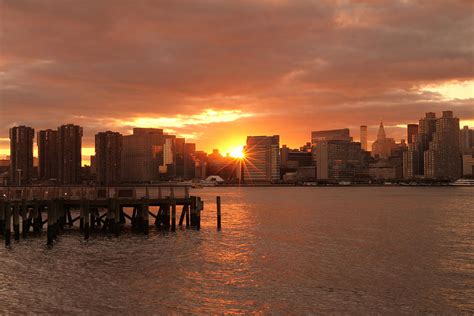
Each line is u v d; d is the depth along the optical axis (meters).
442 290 38.88
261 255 52.69
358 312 33.72
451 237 68.25
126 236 63.97
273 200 195.50
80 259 49.09
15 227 59.56
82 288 38.56
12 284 39.50
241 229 76.31
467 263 49.00
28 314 32.66
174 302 35.41
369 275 43.62
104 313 33.03
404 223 89.06
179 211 112.88
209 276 42.78
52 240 58.69
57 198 63.78
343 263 48.75
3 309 33.53
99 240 60.47
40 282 40.16
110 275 42.62
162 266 46.31
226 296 36.97
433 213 115.44
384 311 33.94
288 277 42.72
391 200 191.38
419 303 35.69
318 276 43.16
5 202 56.66
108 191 66.69
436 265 48.00
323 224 86.81
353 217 103.19
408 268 46.62
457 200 189.88
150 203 66.88
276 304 35.22
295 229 77.81
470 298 36.84
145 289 38.50
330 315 33.12
